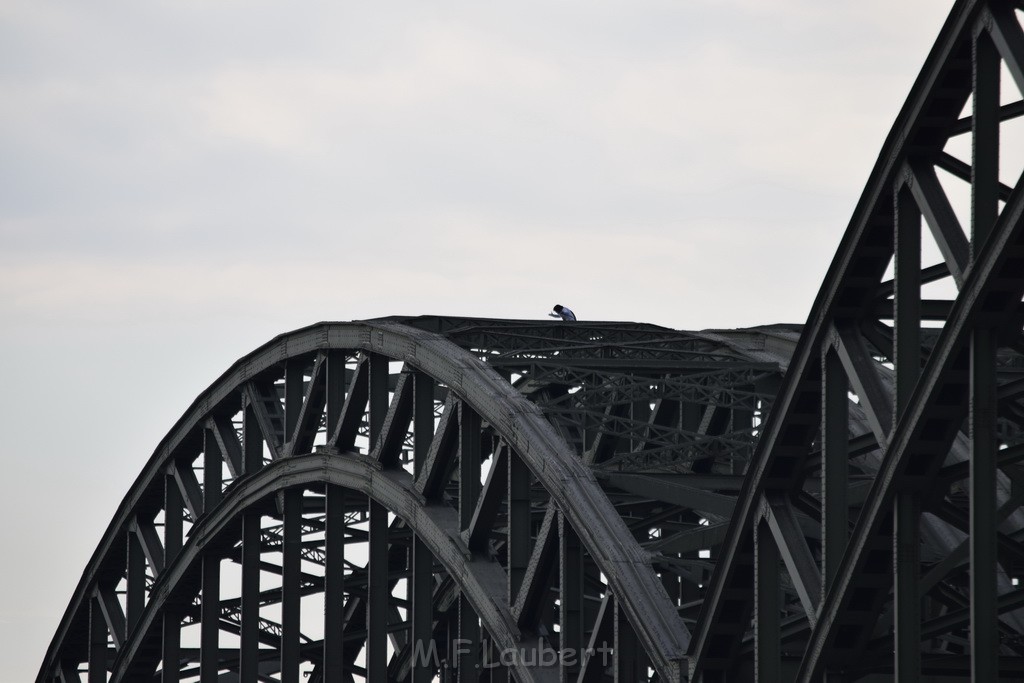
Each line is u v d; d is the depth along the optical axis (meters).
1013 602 74.75
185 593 158.88
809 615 80.62
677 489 106.31
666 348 130.50
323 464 129.12
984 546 68.94
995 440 69.44
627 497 119.69
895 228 74.19
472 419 110.75
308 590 143.75
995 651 68.56
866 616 78.69
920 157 73.31
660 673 89.06
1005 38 66.19
